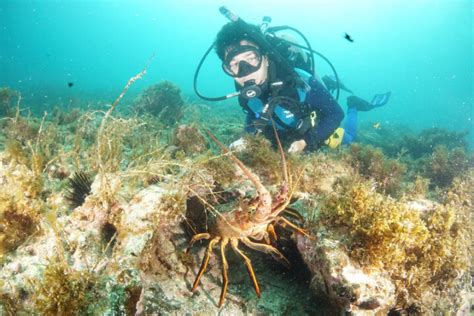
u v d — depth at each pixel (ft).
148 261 1.45
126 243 1.41
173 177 1.82
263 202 1.52
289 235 1.81
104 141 2.32
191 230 1.90
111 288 1.20
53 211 1.49
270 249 1.68
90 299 1.15
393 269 1.47
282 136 3.79
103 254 1.40
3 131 3.55
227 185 2.19
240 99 4.04
